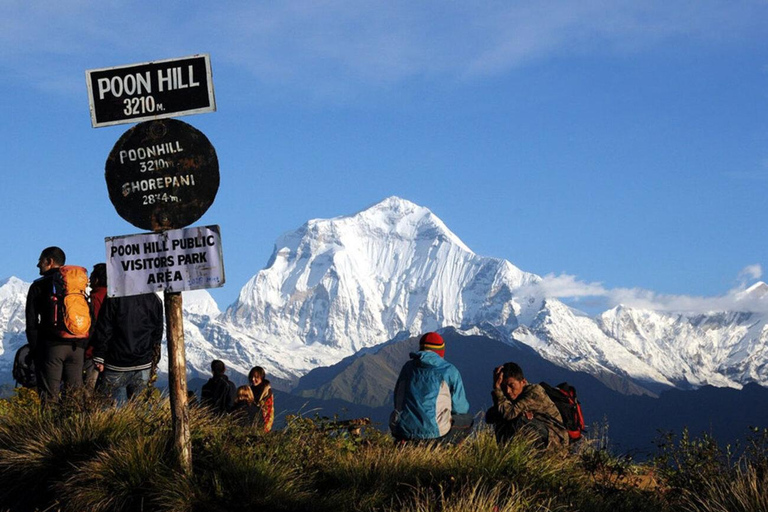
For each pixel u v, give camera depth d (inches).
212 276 365.7
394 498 350.0
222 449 374.9
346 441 445.1
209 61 374.0
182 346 363.6
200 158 373.7
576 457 413.4
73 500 343.9
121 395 466.0
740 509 327.9
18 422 416.2
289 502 347.6
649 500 376.5
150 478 348.8
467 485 339.9
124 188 373.4
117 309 462.3
